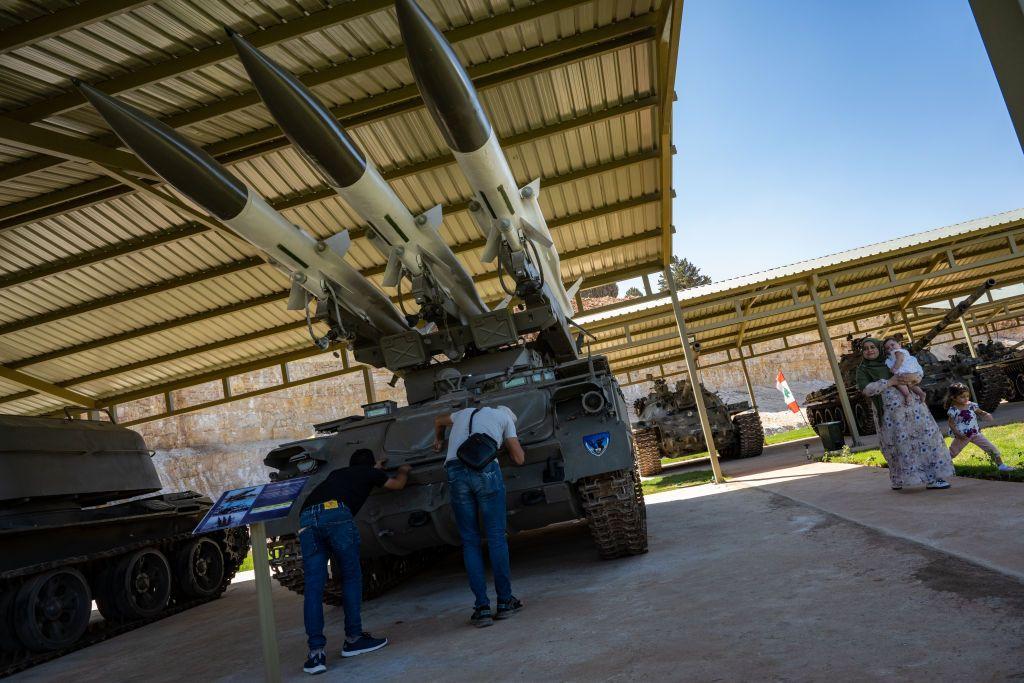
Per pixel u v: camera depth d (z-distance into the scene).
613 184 13.25
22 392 18.31
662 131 11.41
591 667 3.55
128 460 11.01
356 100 10.41
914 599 3.66
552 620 4.77
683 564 5.85
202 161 6.58
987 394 18.14
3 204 11.34
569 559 7.31
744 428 19.36
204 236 13.43
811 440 22.27
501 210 7.62
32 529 8.50
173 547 11.21
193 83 9.34
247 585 13.07
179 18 8.27
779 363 48.03
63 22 7.67
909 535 5.14
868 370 7.31
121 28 8.21
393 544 6.66
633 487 6.43
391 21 9.11
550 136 11.80
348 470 5.34
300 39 8.97
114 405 19.39
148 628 9.48
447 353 8.28
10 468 8.66
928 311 27.73
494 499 5.27
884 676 2.74
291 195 12.23
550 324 8.37
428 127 11.34
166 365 18.22
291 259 7.44
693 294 17.45
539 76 10.77
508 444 5.52
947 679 2.61
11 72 8.55
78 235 12.79
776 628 3.62
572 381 6.85
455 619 5.54
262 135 10.64
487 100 10.96
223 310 15.80
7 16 7.78
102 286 14.41
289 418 39.59
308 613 4.81
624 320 17.75
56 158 10.34
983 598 3.47
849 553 5.00
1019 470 6.95
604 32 10.07
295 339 18.22
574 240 14.71
